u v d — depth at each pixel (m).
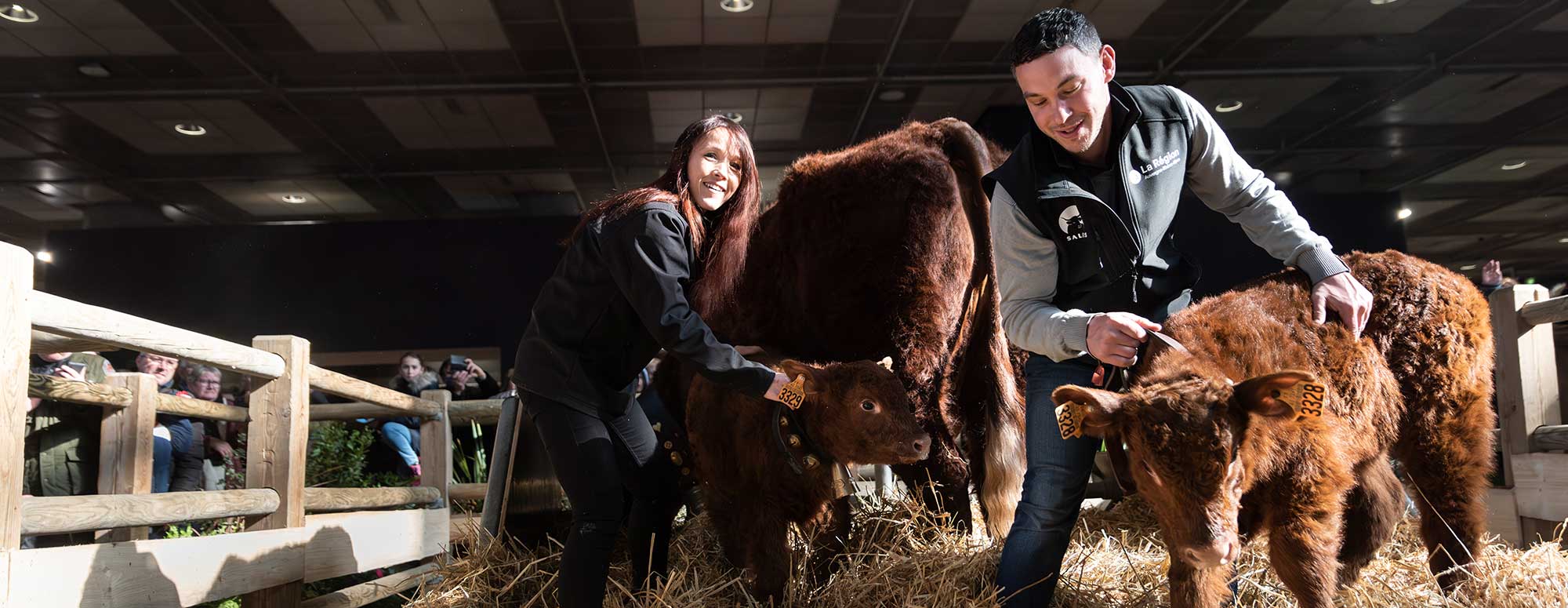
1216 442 2.15
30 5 8.28
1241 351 2.54
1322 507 2.41
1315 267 2.63
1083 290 2.71
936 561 3.25
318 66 9.75
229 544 3.04
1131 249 2.57
